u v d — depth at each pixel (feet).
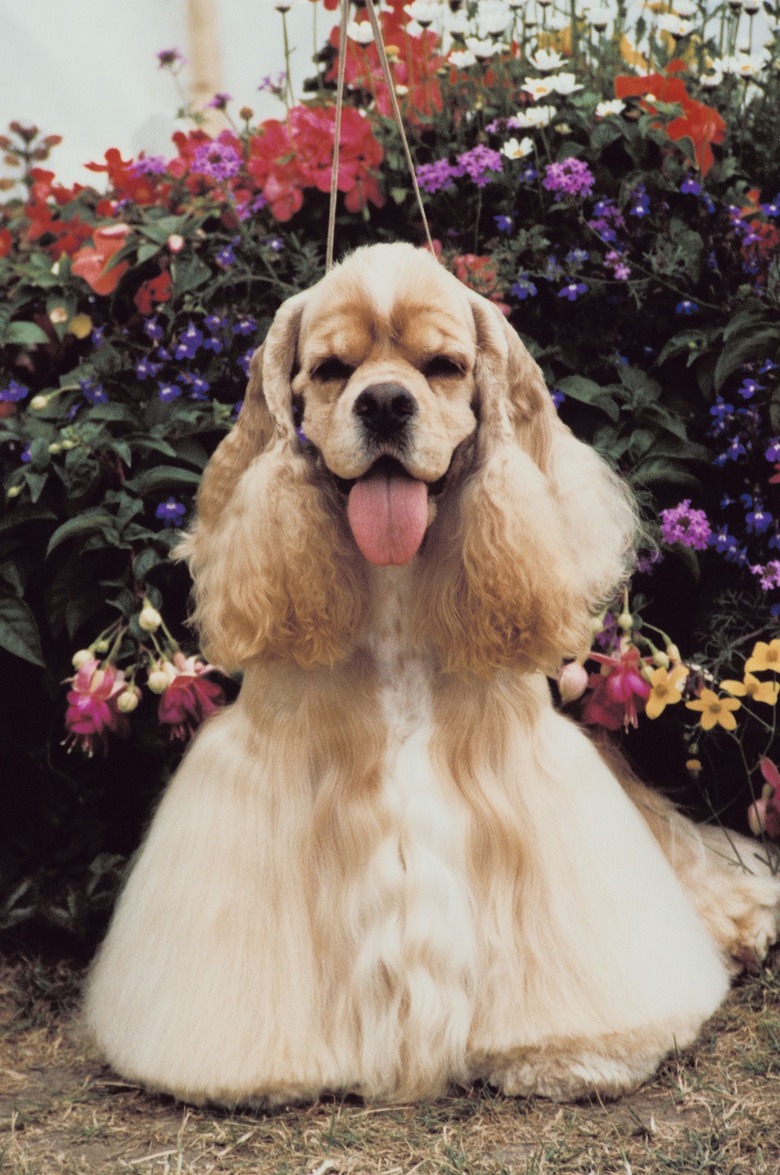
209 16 19.86
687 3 12.46
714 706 10.56
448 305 8.45
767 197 12.13
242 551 8.59
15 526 11.39
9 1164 8.02
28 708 11.94
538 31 13.65
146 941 8.93
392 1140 8.13
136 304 12.24
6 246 13.37
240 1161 7.98
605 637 11.18
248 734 8.98
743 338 10.98
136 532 10.99
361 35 12.73
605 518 9.24
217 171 12.10
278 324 8.90
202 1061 8.47
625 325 11.86
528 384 9.07
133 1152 8.16
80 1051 9.86
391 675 8.93
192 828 8.93
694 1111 8.40
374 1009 8.54
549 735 9.16
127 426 11.53
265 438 9.16
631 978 8.72
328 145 12.00
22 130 16.20
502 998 8.63
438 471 8.22
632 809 9.62
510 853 8.73
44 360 12.67
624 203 11.62
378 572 8.86
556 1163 7.76
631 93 11.93
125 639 11.28
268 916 8.66
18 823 12.11
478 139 12.30
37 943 11.75
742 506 11.63
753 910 10.51
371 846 8.63
